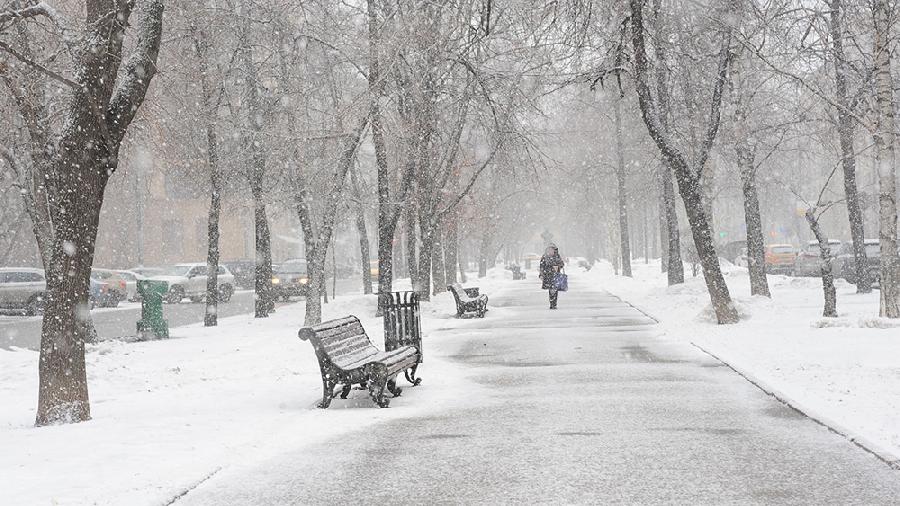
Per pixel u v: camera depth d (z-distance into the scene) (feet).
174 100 90.02
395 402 44.21
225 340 82.53
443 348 70.74
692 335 72.18
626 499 24.75
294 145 100.58
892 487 25.52
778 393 41.57
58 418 39.96
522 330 84.79
